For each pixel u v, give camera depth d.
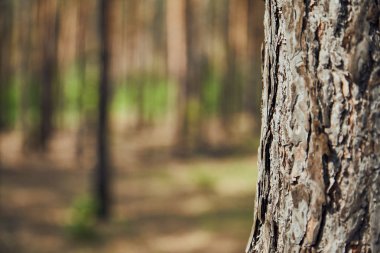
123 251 11.08
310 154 1.45
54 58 23.83
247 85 29.94
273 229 1.56
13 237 11.04
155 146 24.02
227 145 24.69
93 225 12.34
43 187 16.30
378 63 1.39
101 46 12.84
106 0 12.75
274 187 1.55
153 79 31.34
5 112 25.94
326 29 1.42
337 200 1.43
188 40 23.70
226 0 28.62
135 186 16.75
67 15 25.33
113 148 23.28
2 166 19.02
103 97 13.18
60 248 10.95
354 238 1.42
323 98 1.43
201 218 13.41
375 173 1.40
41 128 22.36
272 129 1.55
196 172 18.88
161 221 13.09
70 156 21.75
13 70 27.52
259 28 26.42
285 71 1.50
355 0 1.39
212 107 29.38
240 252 11.02
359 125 1.40
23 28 23.34
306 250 1.47
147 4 32.25
